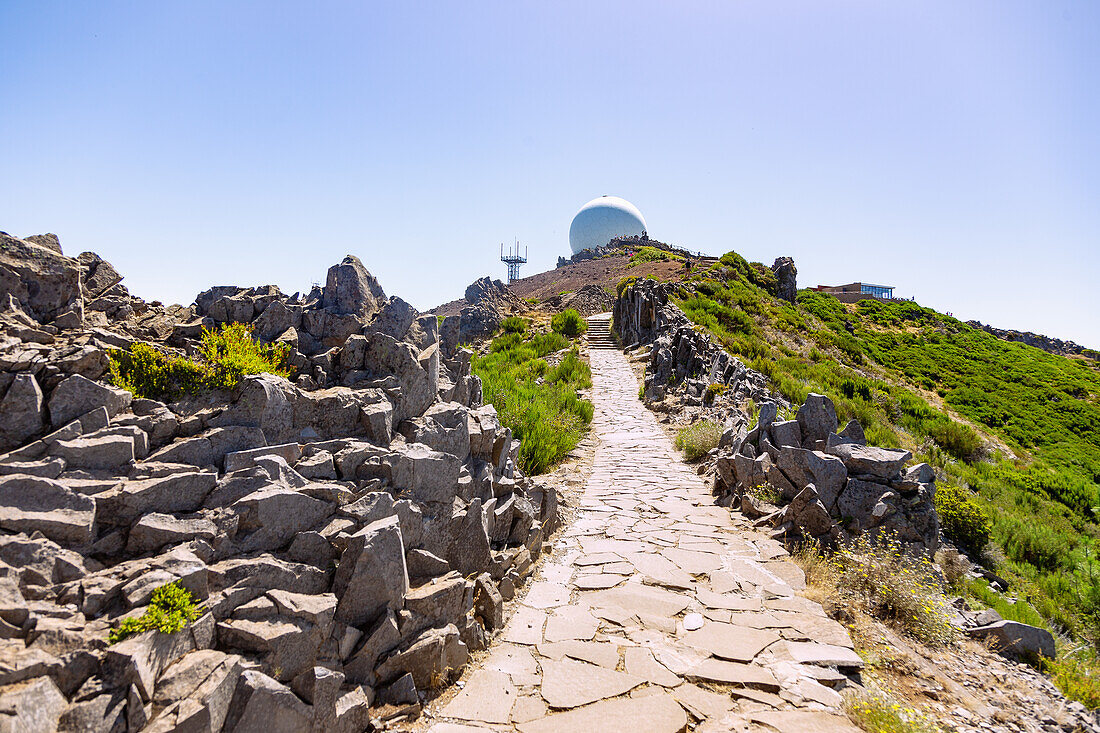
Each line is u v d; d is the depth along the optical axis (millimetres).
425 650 3672
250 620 2949
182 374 3932
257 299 5324
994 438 24797
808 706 3615
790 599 5273
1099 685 4453
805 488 6906
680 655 4242
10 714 1930
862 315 47844
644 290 29844
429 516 4586
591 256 85250
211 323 4984
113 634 2436
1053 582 8797
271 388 4020
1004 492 15367
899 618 5188
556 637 4516
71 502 2820
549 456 10461
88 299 4695
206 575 2906
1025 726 3803
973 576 8023
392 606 3676
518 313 41375
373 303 6016
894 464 6969
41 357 3316
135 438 3342
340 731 3037
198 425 3736
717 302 32406
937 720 3713
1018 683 4426
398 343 5371
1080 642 6922
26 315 3709
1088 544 11797
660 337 24266
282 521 3490
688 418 14898
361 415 4656
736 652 4285
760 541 6832
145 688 2344
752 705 3617
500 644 4402
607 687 3807
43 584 2525
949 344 41125
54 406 3162
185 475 3277
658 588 5504
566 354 25312
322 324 5457
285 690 2740
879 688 3992
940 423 20484
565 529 7348
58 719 2115
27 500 2721
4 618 2262
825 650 4336
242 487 3473
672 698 3684
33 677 2127
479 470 5766
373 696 3428
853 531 6695
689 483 9773
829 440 7680
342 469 4156
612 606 5086
